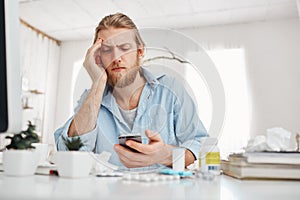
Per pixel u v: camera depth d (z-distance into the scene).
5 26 0.47
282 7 3.14
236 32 3.54
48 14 3.34
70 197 0.34
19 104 0.49
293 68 3.31
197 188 0.45
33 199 0.34
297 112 3.21
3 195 0.35
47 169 0.65
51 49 3.98
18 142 0.62
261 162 0.59
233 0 3.00
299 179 0.58
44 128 3.75
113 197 0.34
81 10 3.24
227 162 0.74
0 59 0.47
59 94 4.05
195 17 3.39
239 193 0.40
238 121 3.31
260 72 3.38
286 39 3.38
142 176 0.56
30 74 3.53
